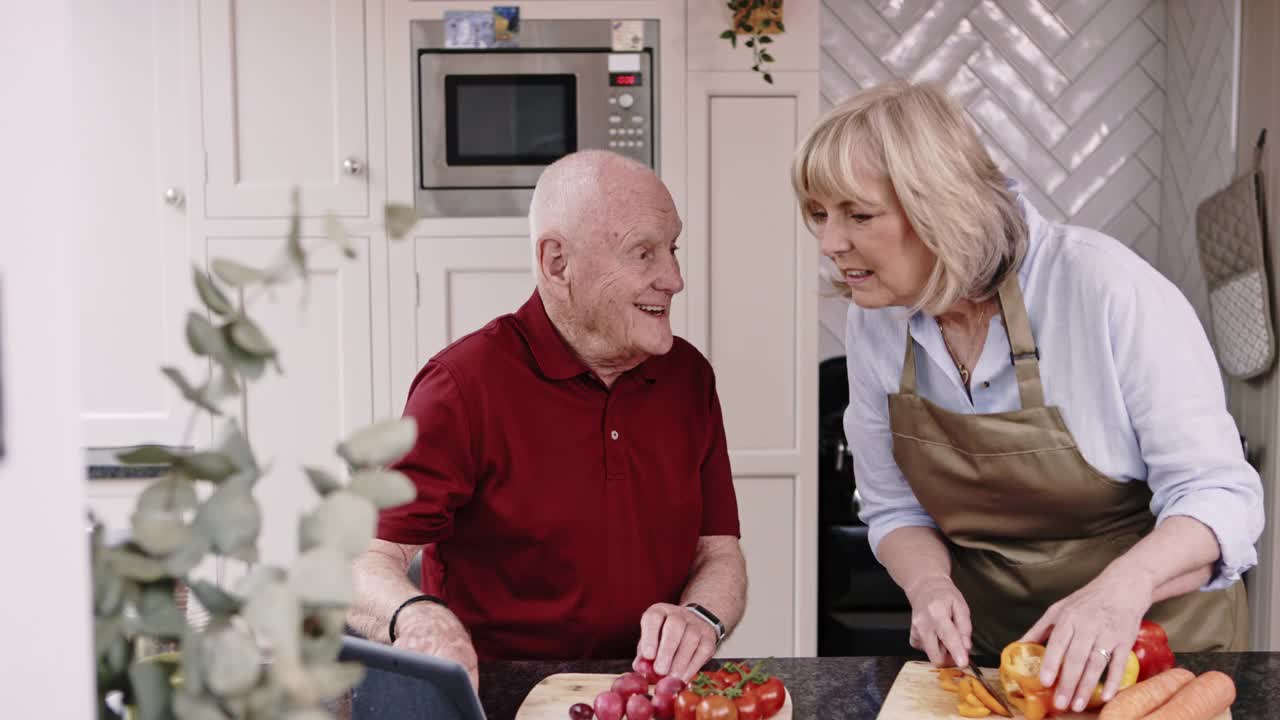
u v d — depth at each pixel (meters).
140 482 2.72
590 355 1.50
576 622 1.51
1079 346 1.45
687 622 1.39
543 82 2.87
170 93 2.84
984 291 1.45
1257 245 2.82
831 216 1.40
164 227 2.87
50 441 0.53
